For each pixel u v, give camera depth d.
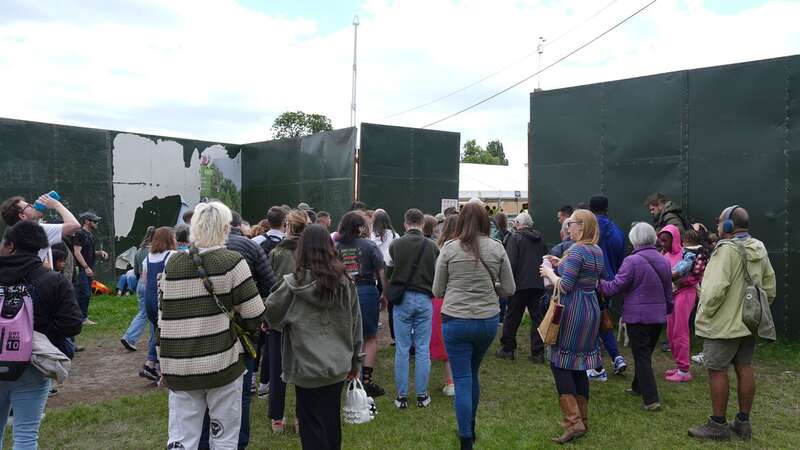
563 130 9.27
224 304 3.26
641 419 4.99
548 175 9.47
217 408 3.30
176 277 3.21
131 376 6.59
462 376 4.24
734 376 6.18
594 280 4.52
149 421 5.12
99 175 13.05
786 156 7.21
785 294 7.22
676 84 8.09
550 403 5.49
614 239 6.53
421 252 5.27
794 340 7.15
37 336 3.30
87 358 7.34
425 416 5.14
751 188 7.48
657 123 8.27
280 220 5.65
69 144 12.56
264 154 14.83
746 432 4.54
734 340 4.41
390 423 4.98
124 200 13.49
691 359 6.83
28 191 11.94
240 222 5.25
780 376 6.13
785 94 7.22
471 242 4.21
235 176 15.59
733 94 7.61
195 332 3.18
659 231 6.99
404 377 5.32
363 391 4.92
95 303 10.95
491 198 22.59
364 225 5.71
